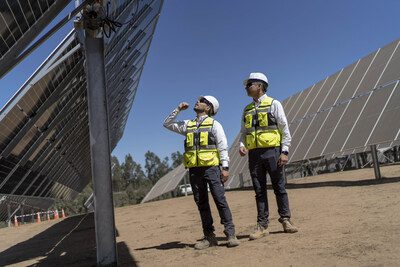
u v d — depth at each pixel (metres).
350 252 3.82
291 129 16.42
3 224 25.36
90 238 9.17
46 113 14.34
